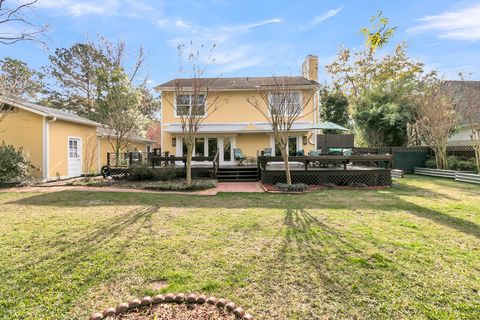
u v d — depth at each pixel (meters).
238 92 23.48
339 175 16.11
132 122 23.91
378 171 16.00
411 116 27.58
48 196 12.13
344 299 3.93
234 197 12.07
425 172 22.45
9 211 9.09
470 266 4.96
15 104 17.42
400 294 4.05
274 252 5.57
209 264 5.01
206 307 3.57
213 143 23.59
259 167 18.50
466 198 11.62
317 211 9.15
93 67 33.84
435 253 5.53
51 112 18.89
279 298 3.95
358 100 37.72
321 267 4.90
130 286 4.23
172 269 4.79
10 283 4.27
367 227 7.27
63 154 19.75
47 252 5.49
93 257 5.26
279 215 8.60
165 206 9.99
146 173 17.41
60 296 3.95
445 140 21.31
